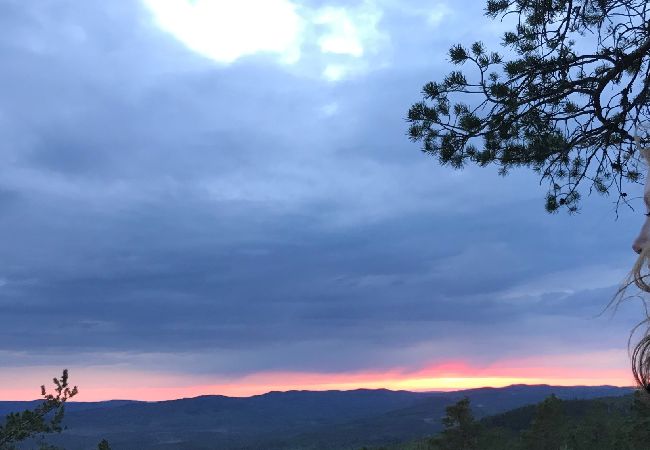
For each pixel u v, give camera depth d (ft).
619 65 22.97
